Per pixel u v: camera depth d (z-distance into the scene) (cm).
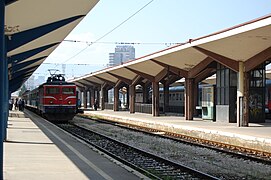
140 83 6084
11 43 1780
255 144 1912
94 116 5250
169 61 3550
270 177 1185
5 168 1124
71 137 2066
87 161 1266
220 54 2736
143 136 2491
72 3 1488
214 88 3488
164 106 4991
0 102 833
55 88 3675
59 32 2059
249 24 2123
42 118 3903
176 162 1437
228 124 3008
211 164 1432
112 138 2288
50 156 1376
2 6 820
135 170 1123
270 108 3928
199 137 2345
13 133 2258
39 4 1368
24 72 3944
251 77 3117
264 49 2536
